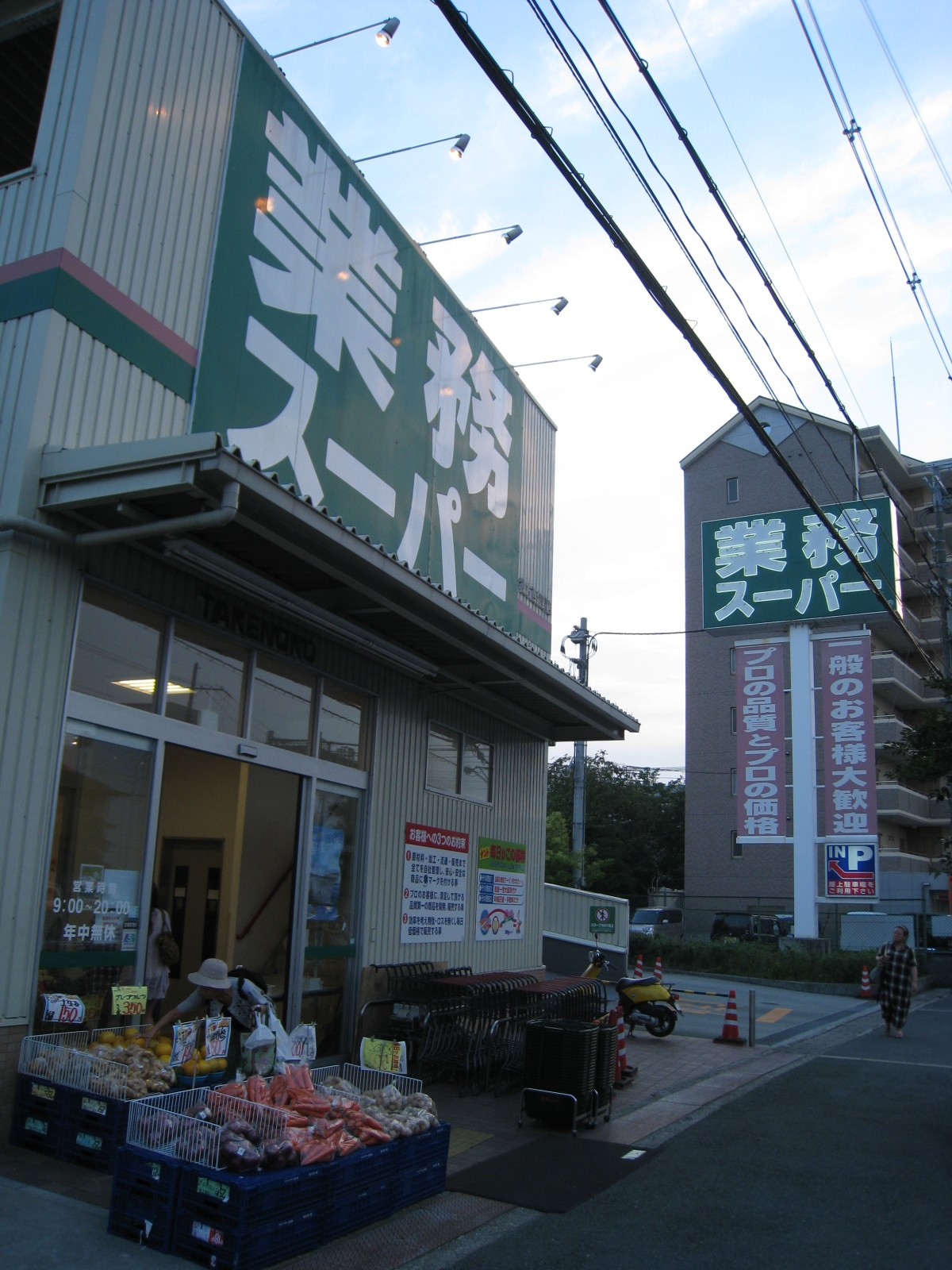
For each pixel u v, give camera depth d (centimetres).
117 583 764
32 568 700
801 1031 1543
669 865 5072
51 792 700
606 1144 784
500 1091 949
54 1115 637
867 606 2400
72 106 768
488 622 974
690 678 4050
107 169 775
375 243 1120
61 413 723
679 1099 970
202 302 860
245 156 923
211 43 894
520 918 1379
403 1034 1005
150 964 784
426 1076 977
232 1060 745
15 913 668
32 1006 675
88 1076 636
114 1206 530
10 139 982
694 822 3919
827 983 2303
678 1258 542
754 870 3769
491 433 1391
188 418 835
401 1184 610
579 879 2588
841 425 3869
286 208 973
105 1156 611
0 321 738
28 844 680
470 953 1248
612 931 2012
